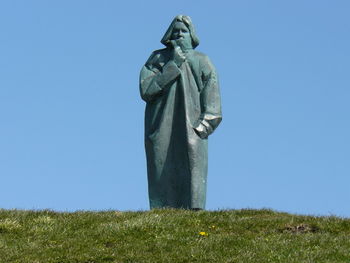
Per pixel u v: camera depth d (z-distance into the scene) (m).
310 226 41.53
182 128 48.75
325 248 38.47
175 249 38.59
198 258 37.44
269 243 39.00
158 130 49.22
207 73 49.59
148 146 49.50
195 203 48.25
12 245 39.72
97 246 39.34
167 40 50.16
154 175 49.19
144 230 40.72
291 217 42.84
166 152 49.09
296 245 38.66
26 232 41.34
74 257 37.88
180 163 48.88
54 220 42.72
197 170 48.56
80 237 40.50
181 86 49.12
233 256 37.56
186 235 40.31
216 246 38.78
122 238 40.19
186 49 49.97
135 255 38.00
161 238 39.94
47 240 40.31
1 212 43.78
